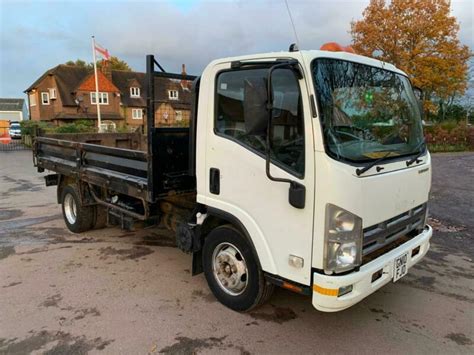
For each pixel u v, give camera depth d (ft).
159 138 12.91
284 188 9.52
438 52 76.33
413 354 9.96
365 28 77.15
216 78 10.99
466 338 10.70
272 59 9.55
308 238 9.18
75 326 11.09
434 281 14.40
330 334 10.84
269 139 9.38
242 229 10.85
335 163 8.64
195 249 12.71
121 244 18.43
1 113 219.41
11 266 15.58
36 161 22.65
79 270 15.21
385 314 11.98
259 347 10.19
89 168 17.20
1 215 24.23
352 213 8.79
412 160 10.94
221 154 11.01
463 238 19.61
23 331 10.83
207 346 10.20
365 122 10.04
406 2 74.38
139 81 148.46
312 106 8.70
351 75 9.83
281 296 13.05
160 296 13.00
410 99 12.19
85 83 124.26
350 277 8.86
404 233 11.03
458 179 38.27
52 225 21.83
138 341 10.38
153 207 14.51
